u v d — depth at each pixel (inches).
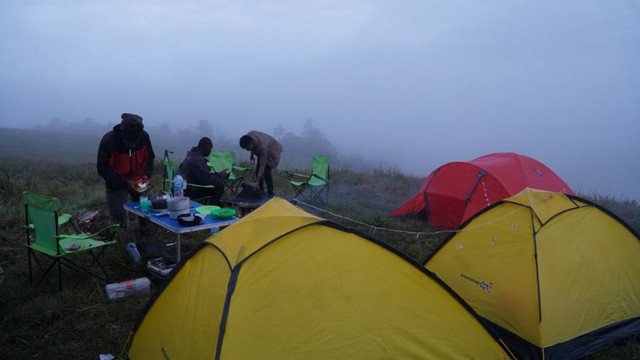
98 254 174.4
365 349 91.6
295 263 98.0
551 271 126.6
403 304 99.4
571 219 138.3
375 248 105.4
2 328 128.5
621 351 124.2
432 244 220.5
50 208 143.6
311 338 89.7
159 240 206.1
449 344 98.5
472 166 246.8
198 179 240.4
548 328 120.2
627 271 139.0
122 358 116.3
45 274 151.9
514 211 137.3
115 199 205.2
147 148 212.1
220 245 104.4
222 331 85.7
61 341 124.9
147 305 111.2
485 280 135.7
